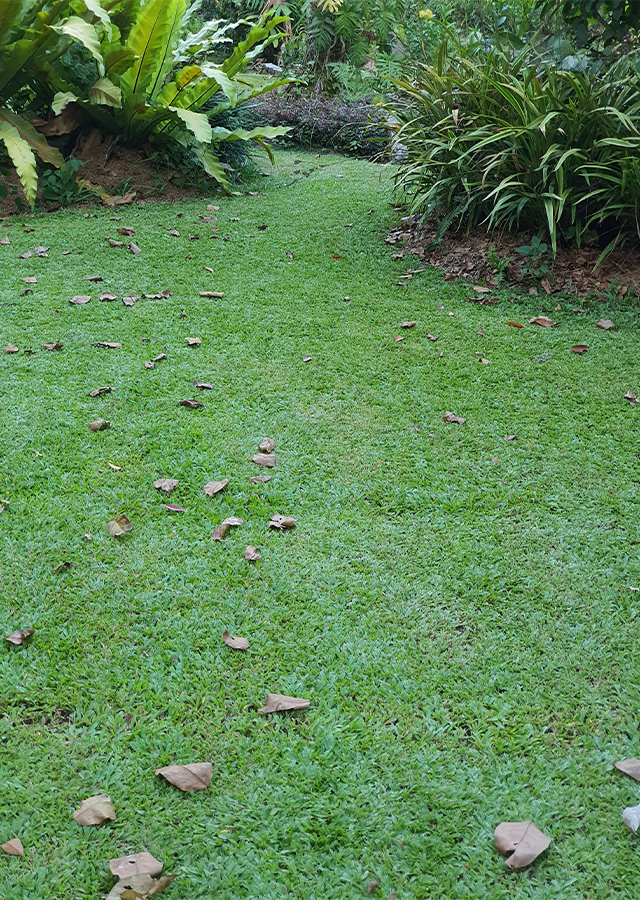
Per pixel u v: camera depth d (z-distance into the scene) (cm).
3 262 449
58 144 600
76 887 135
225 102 641
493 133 452
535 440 288
